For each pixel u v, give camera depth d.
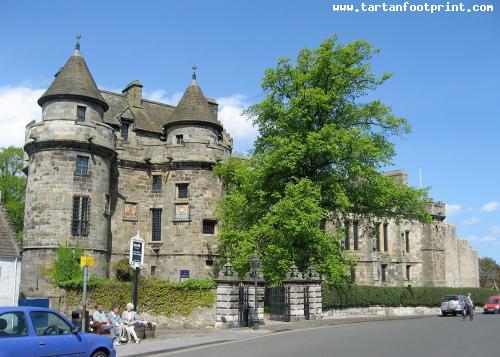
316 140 32.91
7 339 12.37
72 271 33.75
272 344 20.09
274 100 36.22
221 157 42.06
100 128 37.03
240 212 36.09
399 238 61.44
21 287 34.75
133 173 41.47
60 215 34.91
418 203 36.31
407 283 62.12
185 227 40.44
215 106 49.09
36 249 34.59
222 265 38.12
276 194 34.66
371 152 33.50
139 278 32.91
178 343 20.97
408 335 23.23
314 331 26.09
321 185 34.78
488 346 18.97
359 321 35.09
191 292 30.25
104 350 14.46
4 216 32.56
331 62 35.47
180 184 41.22
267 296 41.09
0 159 58.03
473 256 72.75
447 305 46.41
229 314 29.39
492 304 52.19
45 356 12.88
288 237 31.98
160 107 48.22
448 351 17.41
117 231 39.88
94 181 36.44
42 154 35.72
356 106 36.75
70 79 37.00
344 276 32.75
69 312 28.80
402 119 36.47
